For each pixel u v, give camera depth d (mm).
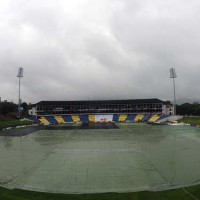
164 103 149875
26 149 48562
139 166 33562
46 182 26984
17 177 29062
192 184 24938
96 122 136000
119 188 24609
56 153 43969
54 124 123188
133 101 149750
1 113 132125
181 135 68562
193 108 159500
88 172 30922
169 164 34562
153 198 20938
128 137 65000
